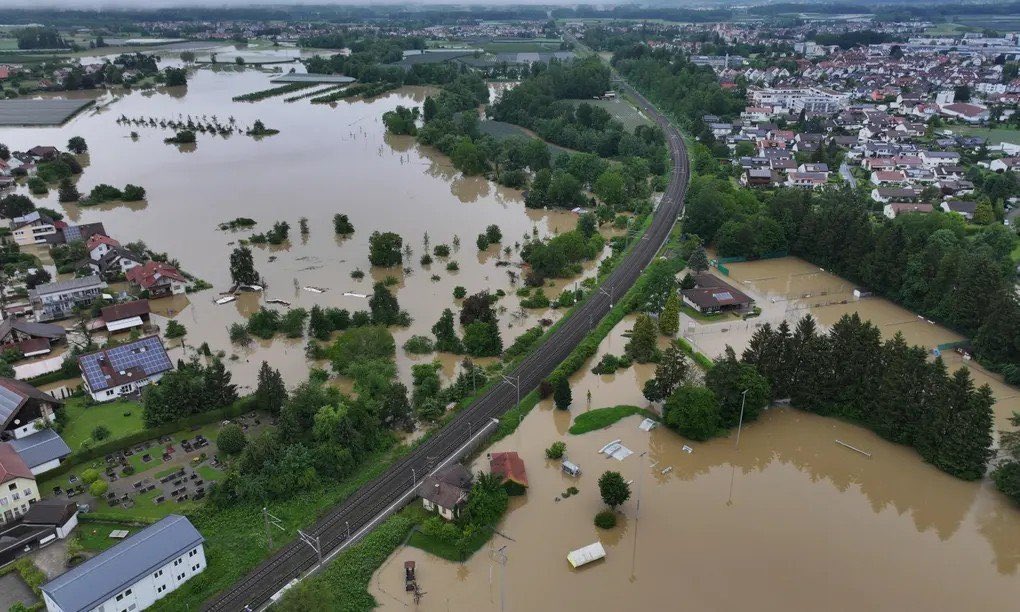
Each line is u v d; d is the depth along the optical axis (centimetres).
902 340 11025
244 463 9531
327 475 9812
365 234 19575
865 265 16238
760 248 18300
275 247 18562
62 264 16862
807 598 8056
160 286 15488
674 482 10088
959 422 9994
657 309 15088
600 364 13075
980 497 9825
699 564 8556
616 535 9025
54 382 12250
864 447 10900
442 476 9419
